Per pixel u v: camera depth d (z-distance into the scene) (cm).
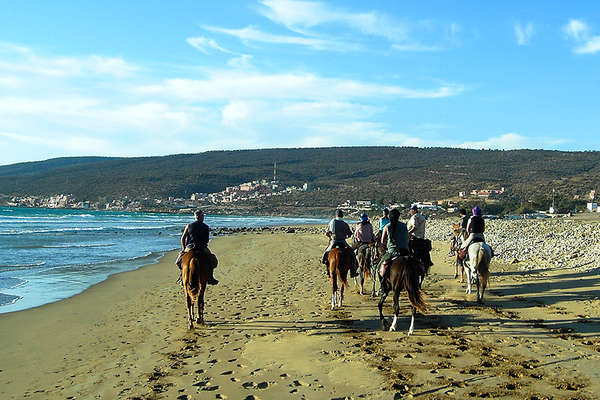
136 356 859
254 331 1011
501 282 1579
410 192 16000
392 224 1013
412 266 957
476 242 1309
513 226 3781
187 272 1028
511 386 678
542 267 1839
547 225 3522
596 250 1886
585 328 980
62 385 725
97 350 904
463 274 1686
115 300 1405
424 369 749
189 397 666
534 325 1012
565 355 809
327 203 17250
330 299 1359
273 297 1398
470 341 901
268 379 725
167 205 18125
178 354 862
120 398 669
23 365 822
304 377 730
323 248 3188
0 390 709
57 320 1155
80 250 3000
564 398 636
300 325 1052
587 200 10775
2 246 3142
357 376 726
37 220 7794
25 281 1755
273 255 2692
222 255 2705
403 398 646
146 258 2577
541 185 13650
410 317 1108
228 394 673
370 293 1445
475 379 705
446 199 13812
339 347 873
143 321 1134
